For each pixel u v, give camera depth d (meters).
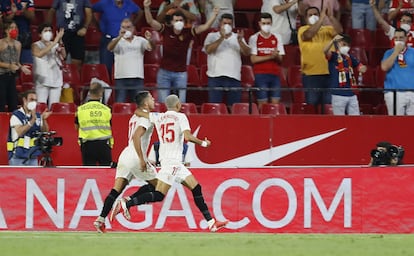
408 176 59.91
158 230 59.22
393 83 72.81
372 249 45.81
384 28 79.19
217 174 59.66
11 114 66.31
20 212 59.22
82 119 62.59
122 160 53.88
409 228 59.72
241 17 86.56
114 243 47.94
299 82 77.94
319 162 69.50
